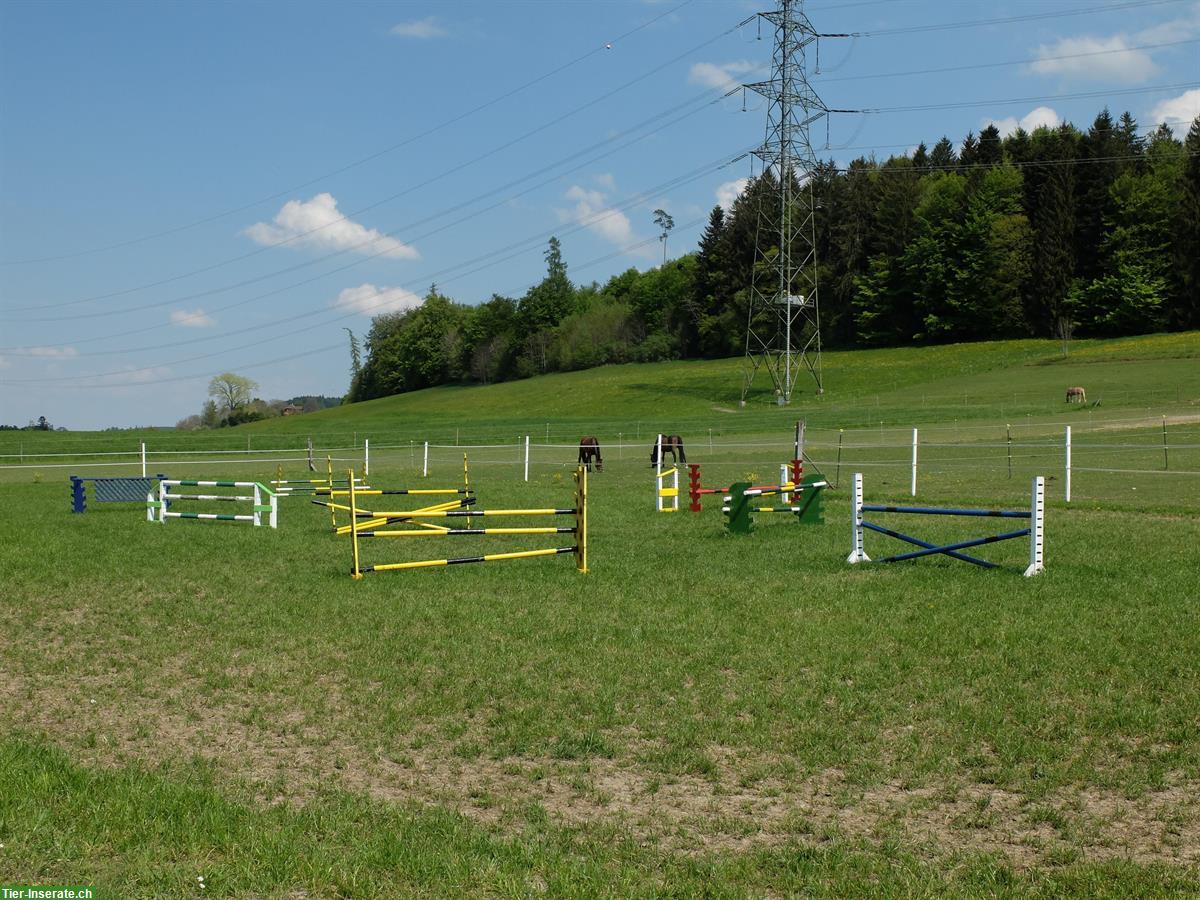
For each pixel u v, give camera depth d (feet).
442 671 29.89
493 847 17.85
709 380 317.63
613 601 38.93
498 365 444.96
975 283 335.26
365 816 19.43
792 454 122.72
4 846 17.02
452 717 25.93
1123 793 20.06
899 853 17.70
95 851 17.16
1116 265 317.83
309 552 53.26
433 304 474.49
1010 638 30.94
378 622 36.22
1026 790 20.25
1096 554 44.91
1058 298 325.62
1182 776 20.76
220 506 81.41
